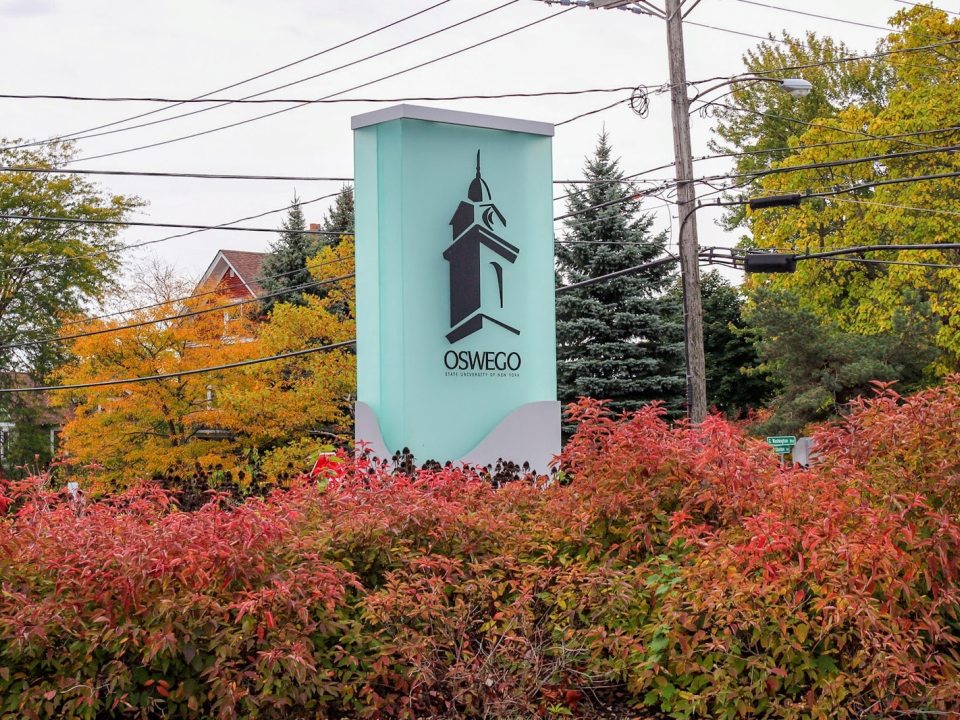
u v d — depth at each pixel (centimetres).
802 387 3331
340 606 722
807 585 667
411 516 778
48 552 683
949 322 3312
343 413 2844
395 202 1309
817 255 2183
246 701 641
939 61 3522
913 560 666
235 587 686
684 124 2164
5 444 4594
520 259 1375
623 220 3269
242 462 2527
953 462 711
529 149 1388
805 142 3653
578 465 866
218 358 2586
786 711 633
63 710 625
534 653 699
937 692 625
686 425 978
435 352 1315
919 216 3409
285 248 4119
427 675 679
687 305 2175
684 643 660
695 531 725
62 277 4719
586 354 3272
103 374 2570
